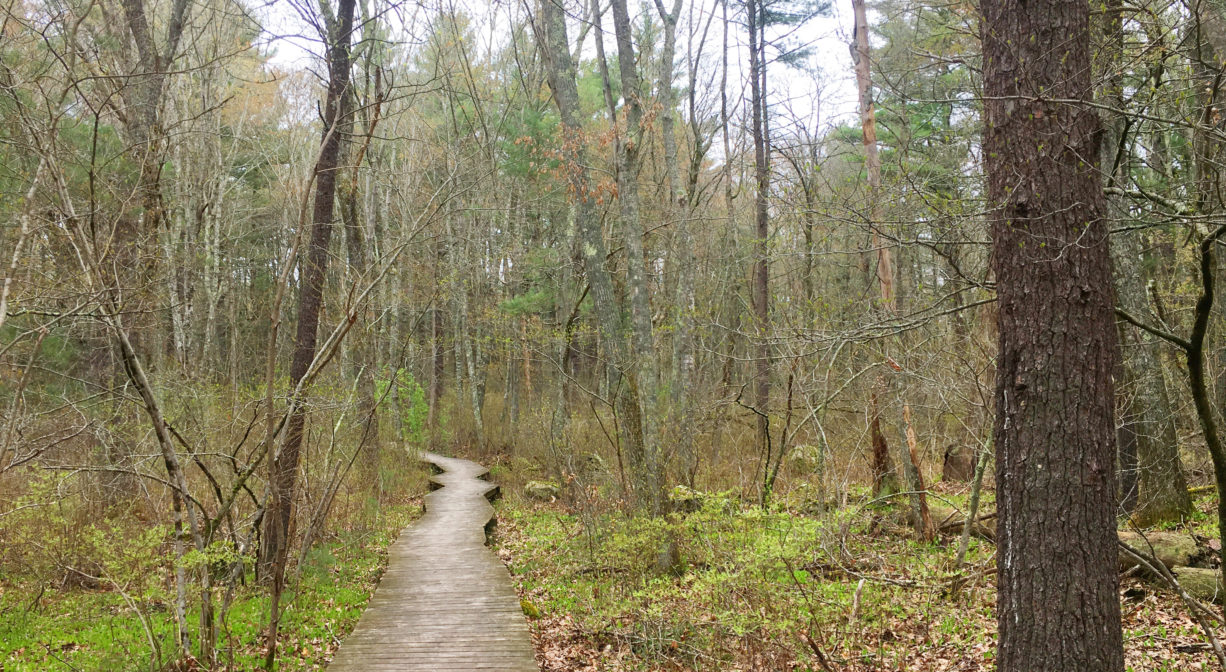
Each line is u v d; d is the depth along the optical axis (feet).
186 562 20.42
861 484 41.14
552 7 33.76
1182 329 33.06
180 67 50.47
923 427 48.60
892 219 20.49
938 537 34.37
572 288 68.74
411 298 57.47
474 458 83.71
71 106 25.84
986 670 21.21
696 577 27.45
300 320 31.19
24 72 22.48
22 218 19.98
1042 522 13.37
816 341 23.66
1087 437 13.24
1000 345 14.40
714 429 47.21
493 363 102.32
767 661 22.29
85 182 24.85
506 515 52.21
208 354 66.95
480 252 79.10
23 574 28.45
